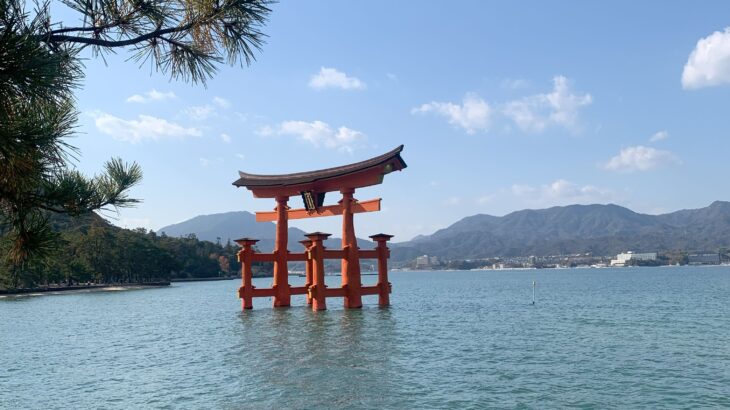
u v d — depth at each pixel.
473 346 29.39
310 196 48.38
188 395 19.19
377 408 17.12
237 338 33.78
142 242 144.00
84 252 125.25
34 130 4.56
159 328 43.06
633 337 32.81
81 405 18.28
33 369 25.42
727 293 78.50
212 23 6.04
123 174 6.01
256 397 18.61
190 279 198.12
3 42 4.11
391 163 43.09
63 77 4.52
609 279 159.50
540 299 73.69
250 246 50.47
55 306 74.31
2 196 5.26
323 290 47.00
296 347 29.22
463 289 114.25
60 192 5.52
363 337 32.94
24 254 5.52
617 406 17.12
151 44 6.17
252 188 50.97
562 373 22.06
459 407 17.17
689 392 18.73
